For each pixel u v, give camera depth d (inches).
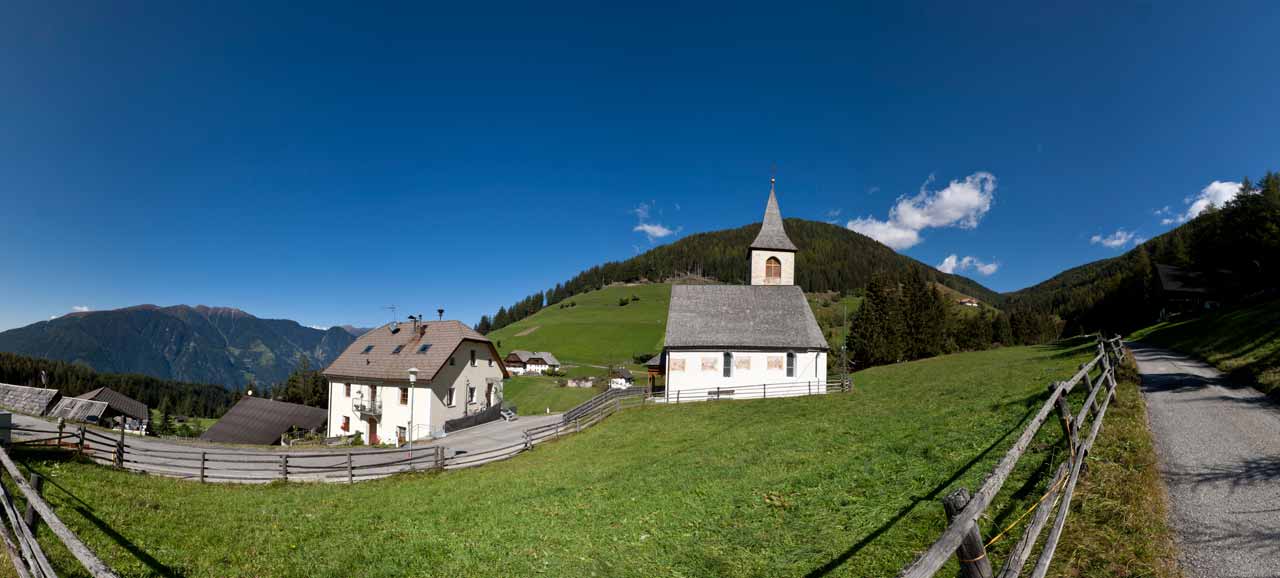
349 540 489.4
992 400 686.5
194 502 661.3
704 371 1507.1
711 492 493.7
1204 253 2615.7
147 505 588.4
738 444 716.7
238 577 395.9
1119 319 3112.7
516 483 713.0
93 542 427.2
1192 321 1594.5
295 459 1123.3
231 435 1866.4
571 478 692.7
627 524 448.1
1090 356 1007.6
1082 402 551.2
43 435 1108.5
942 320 2694.4
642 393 1519.4
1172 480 330.6
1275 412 498.6
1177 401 569.9
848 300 6766.7
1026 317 3503.9
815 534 350.0
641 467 680.4
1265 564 225.9
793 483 470.9
